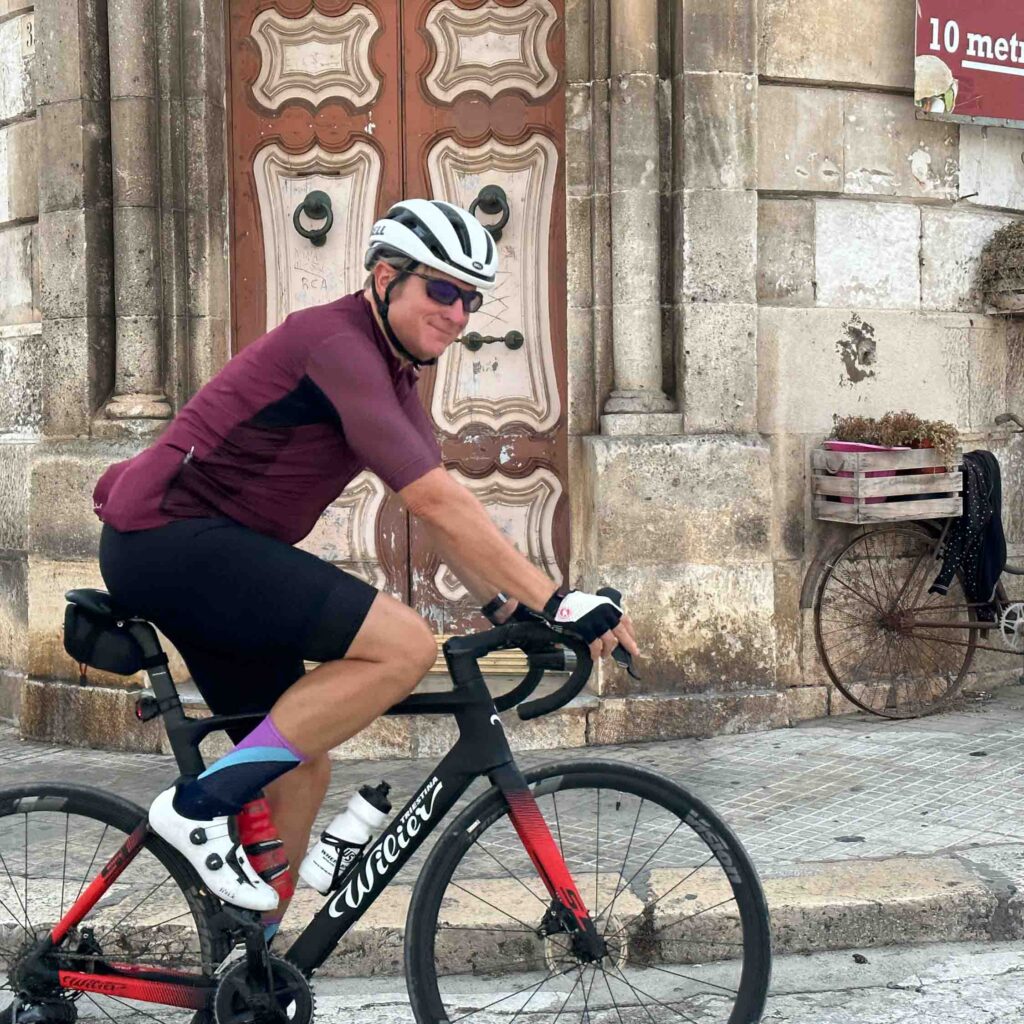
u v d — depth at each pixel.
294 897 3.62
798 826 4.42
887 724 5.95
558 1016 3.01
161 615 2.65
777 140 5.99
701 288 5.74
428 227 2.55
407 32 5.98
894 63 6.20
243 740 2.63
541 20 5.95
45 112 5.90
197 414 2.63
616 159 5.71
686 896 2.90
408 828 2.71
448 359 6.06
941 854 4.09
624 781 2.79
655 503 5.66
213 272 5.91
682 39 5.68
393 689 2.57
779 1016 3.26
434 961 2.72
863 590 6.18
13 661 6.43
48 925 2.82
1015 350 6.72
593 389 5.90
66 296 5.89
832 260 6.13
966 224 6.50
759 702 5.78
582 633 2.46
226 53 6.00
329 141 6.02
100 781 5.20
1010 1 6.37
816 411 6.11
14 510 6.39
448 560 2.81
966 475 6.11
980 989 3.41
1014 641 6.74
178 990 2.76
